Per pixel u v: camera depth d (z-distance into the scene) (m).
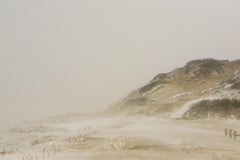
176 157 23.06
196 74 77.06
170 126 41.25
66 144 30.09
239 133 35.53
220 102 50.91
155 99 68.62
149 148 26.67
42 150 27.05
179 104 60.03
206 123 43.56
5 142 39.47
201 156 23.44
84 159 22.64
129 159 22.47
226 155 23.81
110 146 27.80
